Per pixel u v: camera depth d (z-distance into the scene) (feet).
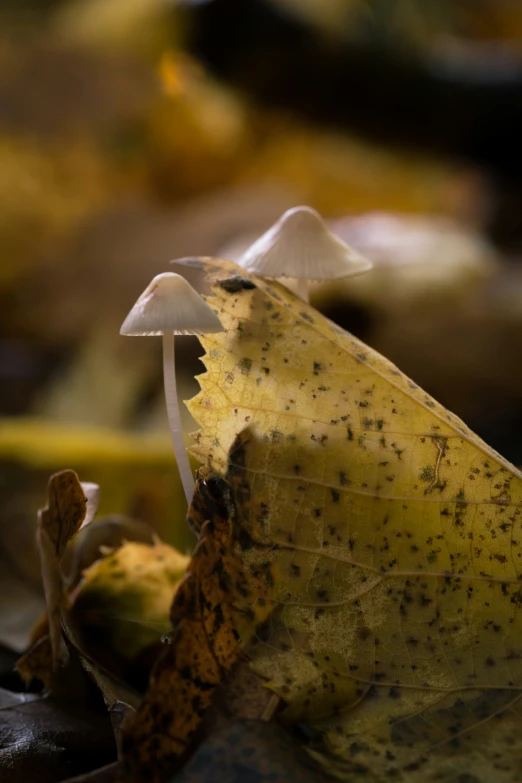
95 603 0.70
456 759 0.62
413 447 0.65
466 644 0.64
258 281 0.67
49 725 0.67
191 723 0.62
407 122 1.76
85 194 2.20
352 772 0.62
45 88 2.25
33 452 1.05
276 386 0.66
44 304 1.97
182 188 2.31
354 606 0.64
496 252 1.99
